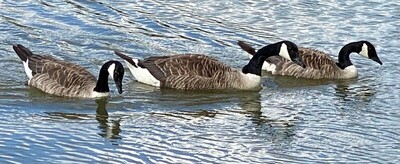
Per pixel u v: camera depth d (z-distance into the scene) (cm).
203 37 2542
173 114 1973
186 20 2669
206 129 1873
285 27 2653
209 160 1689
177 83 2156
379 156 1739
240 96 2144
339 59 2366
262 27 2647
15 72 2206
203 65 2189
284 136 1848
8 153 1669
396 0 2884
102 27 2559
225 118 1961
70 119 1903
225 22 2672
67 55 2336
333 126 1925
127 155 1697
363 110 2048
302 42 2542
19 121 1867
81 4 2756
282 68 2325
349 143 1814
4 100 2005
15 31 2488
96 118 1919
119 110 1984
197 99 2102
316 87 2242
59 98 2047
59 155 1675
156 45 2455
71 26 2556
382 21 2709
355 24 2686
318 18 2728
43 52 2342
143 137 1803
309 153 1748
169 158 1692
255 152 1742
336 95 2175
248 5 2816
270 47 2208
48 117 1906
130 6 2766
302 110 2041
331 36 2595
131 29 2566
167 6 2784
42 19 2600
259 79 2208
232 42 2520
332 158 1723
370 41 2559
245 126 1906
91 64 2284
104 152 1706
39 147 1712
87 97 2050
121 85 2020
